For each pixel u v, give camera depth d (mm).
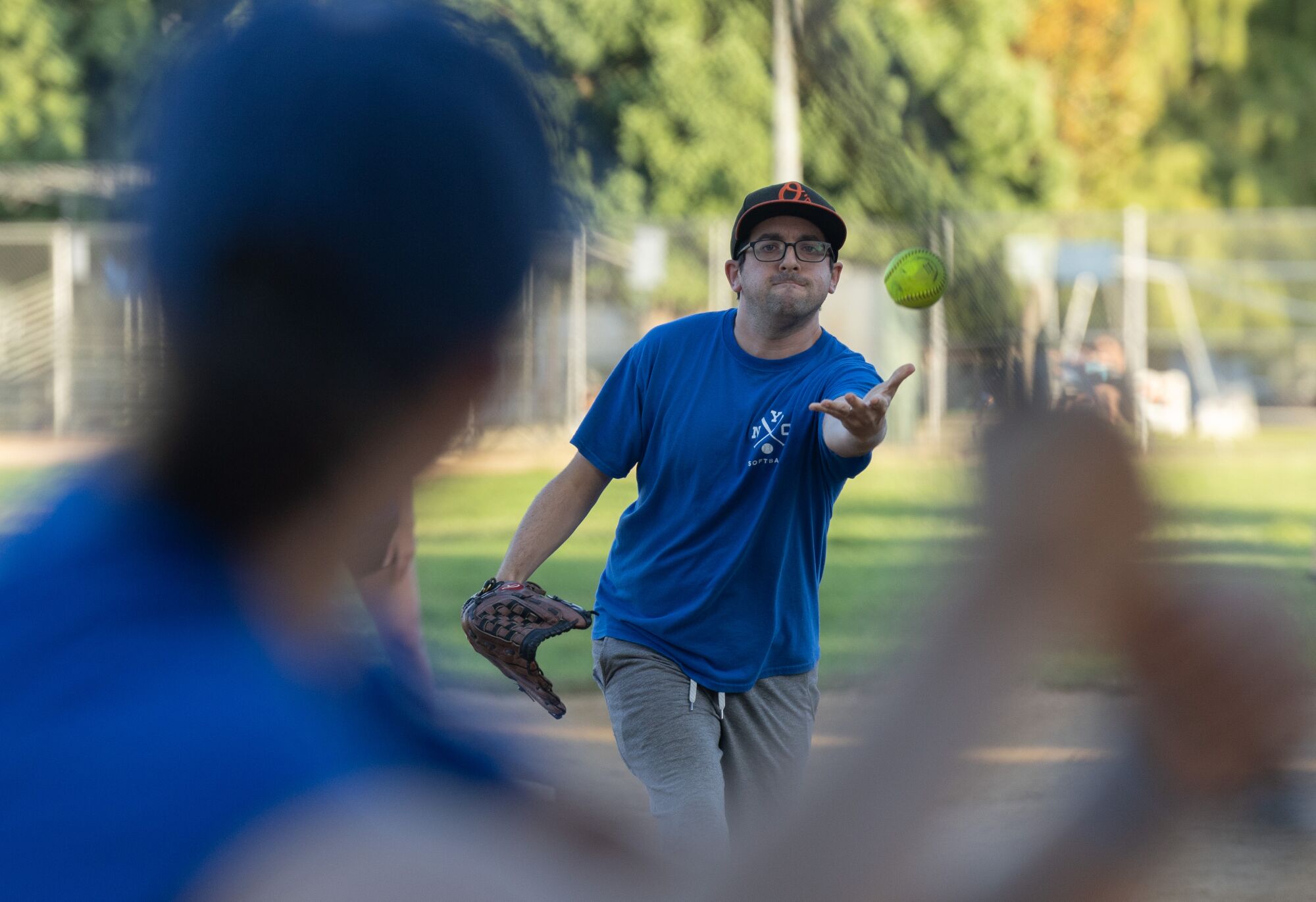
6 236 75750
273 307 2494
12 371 70625
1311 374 93500
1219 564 1872
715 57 77062
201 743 2236
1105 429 1849
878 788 1878
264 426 2533
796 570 12531
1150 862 1907
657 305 76750
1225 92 107875
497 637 10742
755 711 12570
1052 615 1833
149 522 2545
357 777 2223
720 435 12273
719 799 11828
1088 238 73688
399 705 2482
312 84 2463
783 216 12211
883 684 1904
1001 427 1866
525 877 2125
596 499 12930
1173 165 101500
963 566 1854
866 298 47531
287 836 2133
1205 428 75562
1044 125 78188
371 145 2457
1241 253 94625
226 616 2484
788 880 1915
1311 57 108750
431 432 2639
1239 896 8742
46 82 80875
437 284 2523
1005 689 1840
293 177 2443
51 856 2172
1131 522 1828
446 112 2510
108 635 2400
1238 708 1860
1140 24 96125
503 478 45062
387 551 2922
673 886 2162
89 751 2238
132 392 2568
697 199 79688
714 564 12359
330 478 2590
